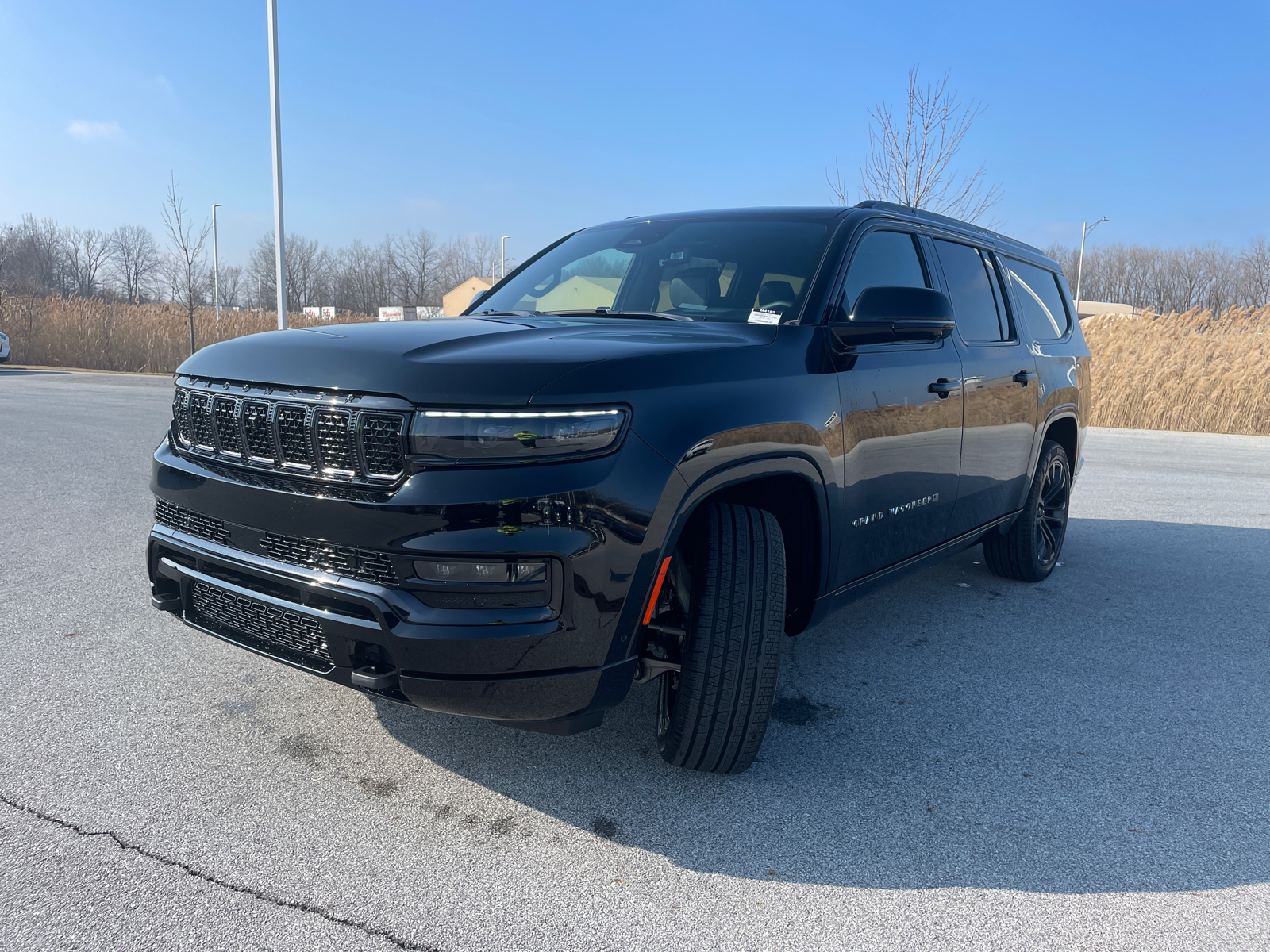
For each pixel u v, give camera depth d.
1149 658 3.58
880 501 2.95
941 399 3.25
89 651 3.30
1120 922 1.90
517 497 1.95
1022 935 1.85
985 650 3.63
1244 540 5.78
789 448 2.43
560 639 2.01
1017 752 2.71
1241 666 3.50
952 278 3.65
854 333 2.67
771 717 2.93
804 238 3.10
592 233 3.77
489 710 2.04
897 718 2.95
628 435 2.05
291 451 2.16
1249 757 2.71
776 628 2.32
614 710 2.95
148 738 2.64
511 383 1.98
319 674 2.17
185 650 3.34
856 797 2.41
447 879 1.99
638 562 2.05
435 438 1.96
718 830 2.23
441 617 1.98
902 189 14.52
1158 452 10.87
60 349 23.77
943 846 2.18
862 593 3.03
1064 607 4.27
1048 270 4.83
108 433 9.37
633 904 1.92
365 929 1.81
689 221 3.49
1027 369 4.05
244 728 2.71
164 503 2.56
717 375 2.31
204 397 2.39
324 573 2.11
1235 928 1.89
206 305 27.84
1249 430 13.90
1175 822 2.32
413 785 2.41
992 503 3.94
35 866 1.99
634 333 2.50
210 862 2.03
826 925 1.87
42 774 2.40
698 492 2.17
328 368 2.14
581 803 2.34
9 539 4.88
